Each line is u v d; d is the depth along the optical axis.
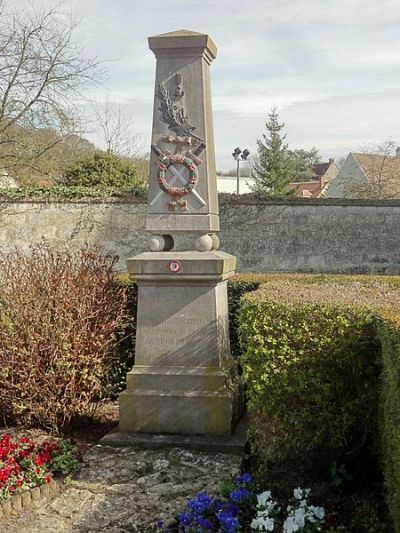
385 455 3.96
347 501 4.40
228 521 3.88
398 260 15.10
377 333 4.30
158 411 6.00
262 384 4.77
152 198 6.27
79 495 4.80
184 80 6.25
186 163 6.18
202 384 6.01
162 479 5.05
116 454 5.61
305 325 4.64
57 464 5.20
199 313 6.09
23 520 4.43
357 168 32.22
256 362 4.83
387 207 15.05
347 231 14.99
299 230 14.92
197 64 6.23
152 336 6.16
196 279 6.02
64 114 16.89
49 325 6.14
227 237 14.91
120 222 14.71
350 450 4.71
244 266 14.93
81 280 6.52
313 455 4.80
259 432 4.96
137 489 4.88
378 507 4.30
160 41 6.20
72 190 14.61
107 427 6.47
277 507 4.30
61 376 6.16
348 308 4.61
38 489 4.75
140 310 6.17
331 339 4.57
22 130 17.20
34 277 6.36
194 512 4.14
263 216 14.90
